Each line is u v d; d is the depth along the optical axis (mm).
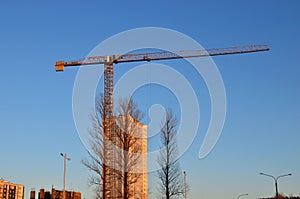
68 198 98188
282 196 94625
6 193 144000
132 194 35594
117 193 35031
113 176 35438
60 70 100188
